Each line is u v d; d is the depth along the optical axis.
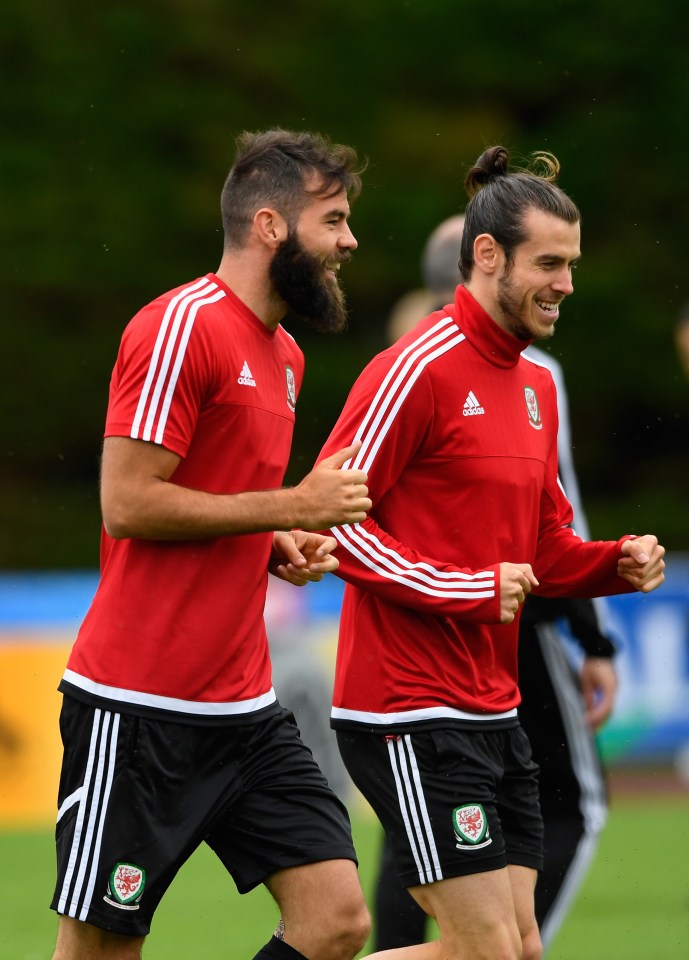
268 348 13.70
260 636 13.81
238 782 13.51
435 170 66.69
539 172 15.27
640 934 21.62
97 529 65.94
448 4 67.31
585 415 67.00
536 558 15.34
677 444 67.81
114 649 13.05
